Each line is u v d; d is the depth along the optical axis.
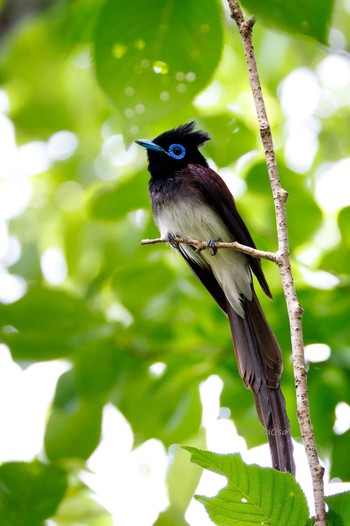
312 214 11.51
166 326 11.49
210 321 11.56
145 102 7.82
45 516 9.16
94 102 16.55
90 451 11.30
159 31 7.59
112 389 11.22
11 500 9.13
